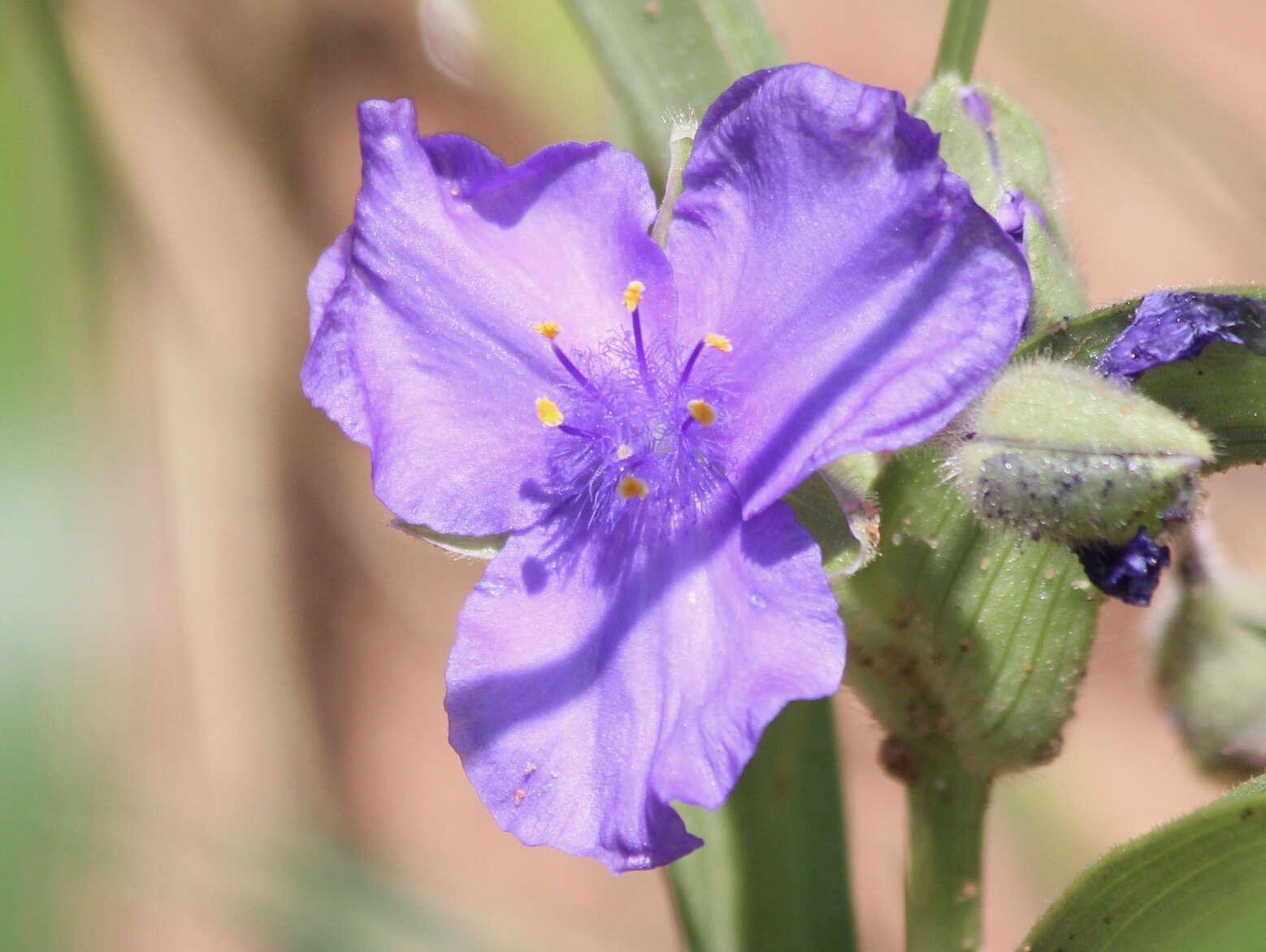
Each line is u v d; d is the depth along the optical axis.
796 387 0.26
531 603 0.26
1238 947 0.26
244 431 0.40
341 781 0.39
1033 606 0.27
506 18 0.31
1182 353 0.26
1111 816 0.38
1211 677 0.28
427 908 0.27
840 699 0.29
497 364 0.27
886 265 0.26
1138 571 0.26
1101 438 0.26
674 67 0.28
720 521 0.26
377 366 0.26
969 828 0.27
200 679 0.38
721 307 0.26
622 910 0.38
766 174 0.26
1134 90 0.34
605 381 0.27
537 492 0.26
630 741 0.26
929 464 0.27
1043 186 0.27
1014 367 0.26
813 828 0.28
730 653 0.26
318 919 0.27
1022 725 0.27
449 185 0.27
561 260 0.27
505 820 0.26
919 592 0.27
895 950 0.38
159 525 0.36
